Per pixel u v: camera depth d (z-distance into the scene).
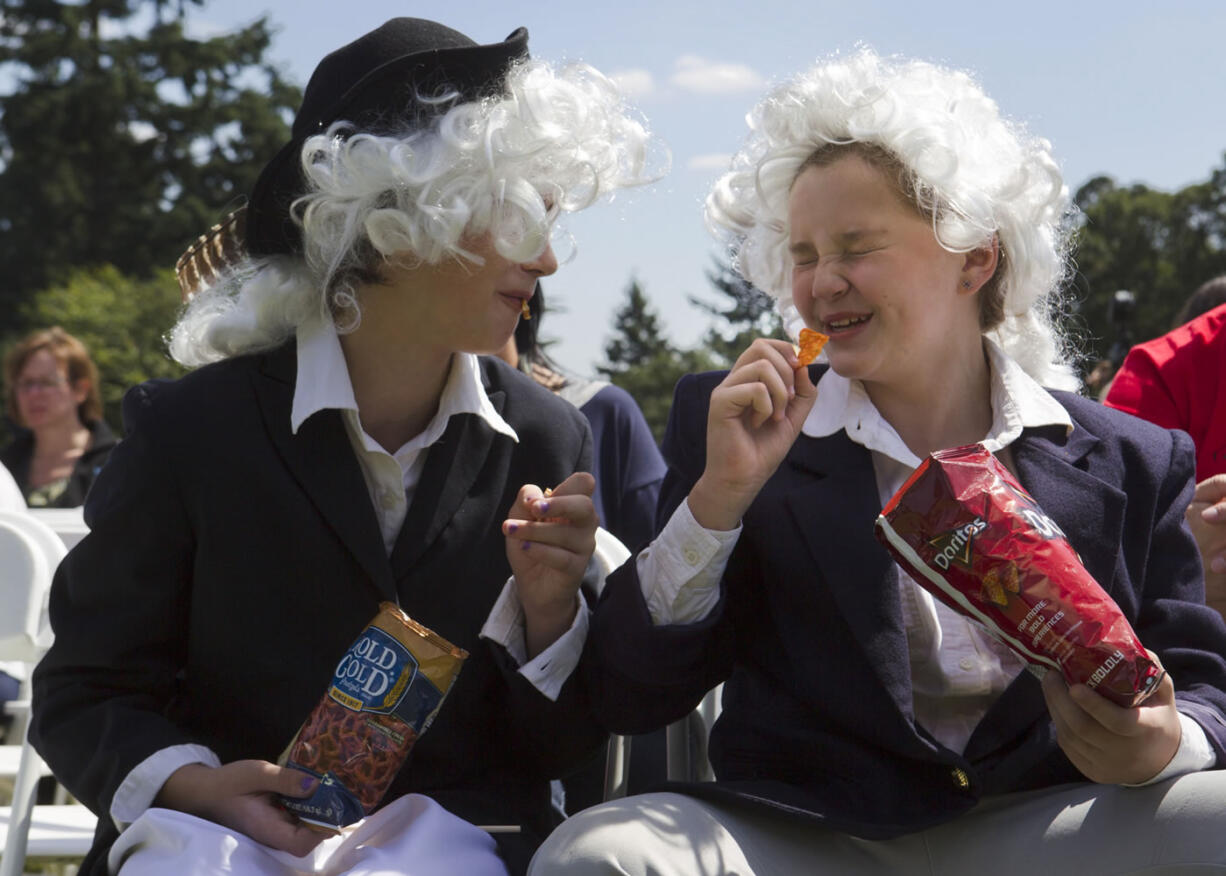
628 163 1.95
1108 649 1.50
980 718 1.79
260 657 1.84
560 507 1.80
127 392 1.91
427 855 1.68
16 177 38.81
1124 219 54.47
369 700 1.63
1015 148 1.88
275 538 1.83
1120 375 3.19
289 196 1.93
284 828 1.64
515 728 1.93
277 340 1.94
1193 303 4.69
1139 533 1.83
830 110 1.80
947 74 1.90
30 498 5.65
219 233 2.26
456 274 1.84
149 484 1.83
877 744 1.74
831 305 1.80
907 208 1.77
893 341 1.79
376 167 1.80
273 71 42.03
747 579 1.86
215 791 1.68
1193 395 3.08
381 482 1.89
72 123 39.22
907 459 1.83
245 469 1.83
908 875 1.70
